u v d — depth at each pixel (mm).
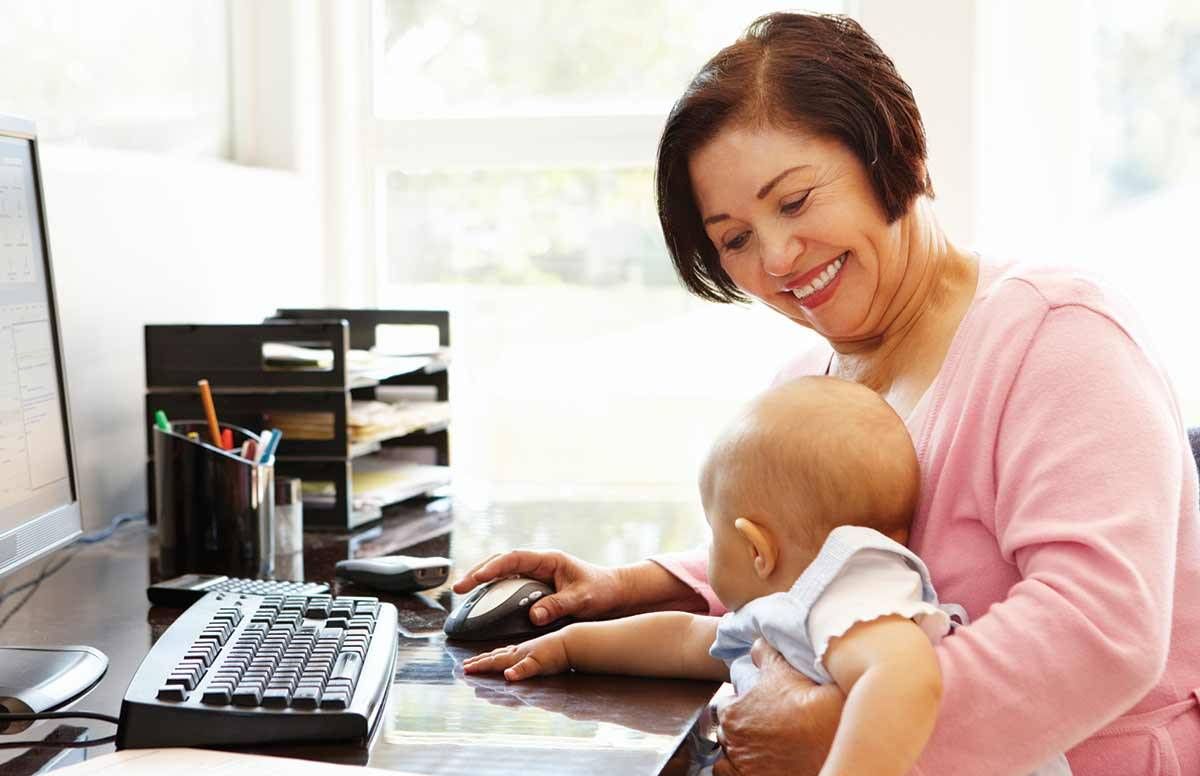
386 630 1140
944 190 2168
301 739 911
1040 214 2379
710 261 1186
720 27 2426
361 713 917
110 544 1676
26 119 1255
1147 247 2375
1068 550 890
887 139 1032
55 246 1695
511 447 2541
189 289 2031
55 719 995
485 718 996
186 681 934
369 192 2520
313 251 2461
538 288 2521
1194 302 2361
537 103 2500
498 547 1646
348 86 2484
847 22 1076
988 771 861
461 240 2533
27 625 1272
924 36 2146
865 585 930
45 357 1267
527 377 2535
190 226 2031
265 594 1249
